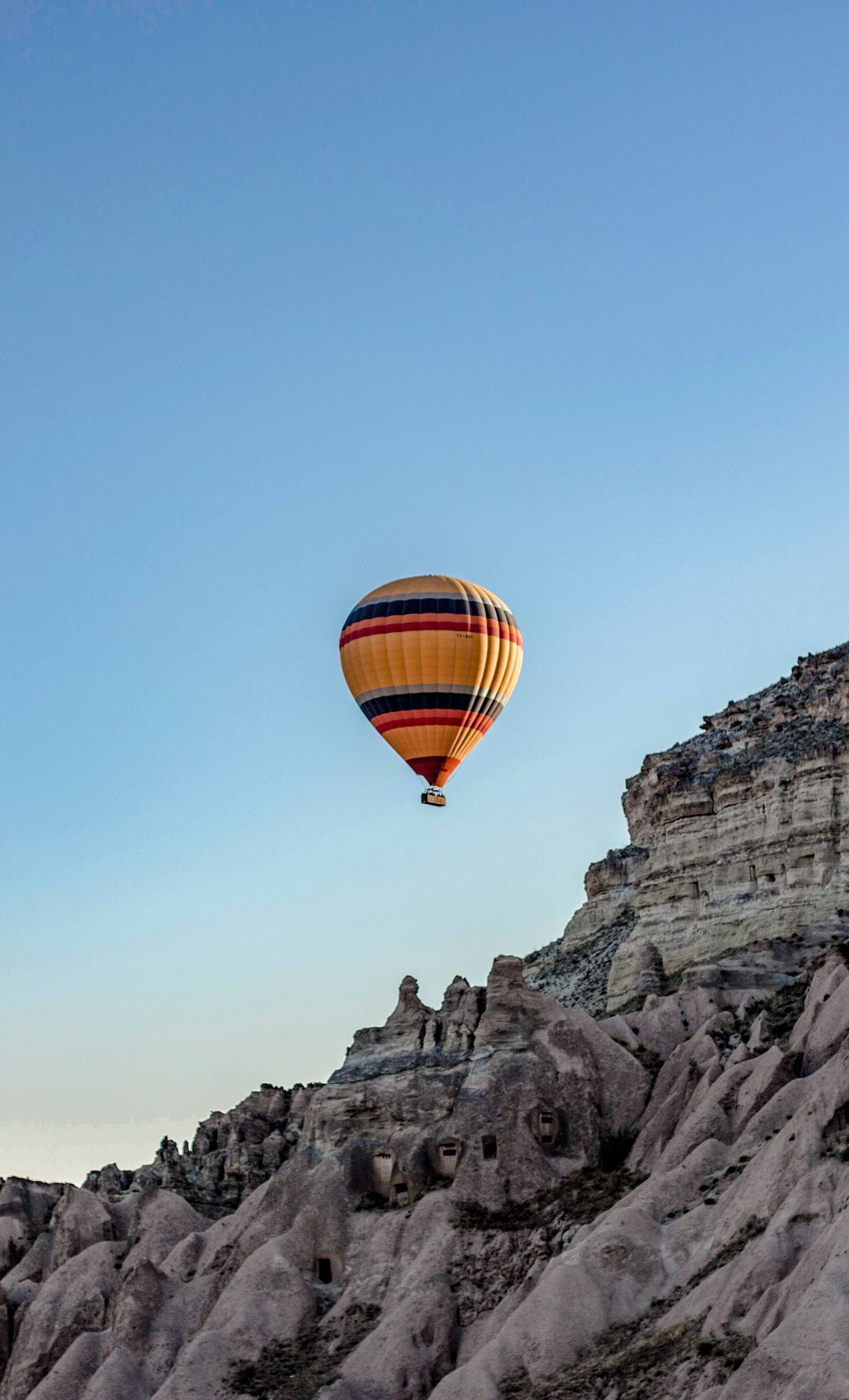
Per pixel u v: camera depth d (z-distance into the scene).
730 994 124.75
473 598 130.50
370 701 131.38
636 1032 123.12
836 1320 79.56
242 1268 114.19
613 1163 113.69
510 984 122.50
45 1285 129.25
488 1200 112.25
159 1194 133.00
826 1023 108.19
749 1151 102.50
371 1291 109.25
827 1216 89.50
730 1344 84.62
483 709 130.50
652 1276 97.94
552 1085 117.19
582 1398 89.19
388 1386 101.19
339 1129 120.69
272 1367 106.44
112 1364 112.38
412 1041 124.19
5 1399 122.12
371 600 132.00
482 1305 105.25
